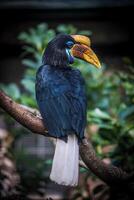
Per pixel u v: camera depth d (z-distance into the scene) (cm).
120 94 1031
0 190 949
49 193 1387
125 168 838
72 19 1559
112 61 1570
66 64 711
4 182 969
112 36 1574
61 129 631
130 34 1570
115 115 955
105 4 1528
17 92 1016
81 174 998
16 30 1562
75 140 621
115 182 650
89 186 966
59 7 1527
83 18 1560
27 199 976
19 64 1574
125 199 710
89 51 709
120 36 1573
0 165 1014
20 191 970
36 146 1505
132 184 653
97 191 858
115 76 1055
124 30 1574
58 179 585
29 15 1547
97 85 1031
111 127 872
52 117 646
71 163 593
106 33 1571
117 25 1573
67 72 698
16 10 1538
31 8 1530
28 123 641
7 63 1587
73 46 711
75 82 682
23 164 1092
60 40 715
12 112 634
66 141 619
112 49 1579
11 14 1548
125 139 863
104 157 871
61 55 711
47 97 668
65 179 584
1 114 1087
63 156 599
